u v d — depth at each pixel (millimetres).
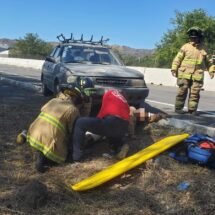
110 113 3621
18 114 5434
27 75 14648
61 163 3436
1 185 2988
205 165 3467
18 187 2961
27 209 2633
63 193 2877
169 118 4918
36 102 6629
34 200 2666
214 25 22156
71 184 3064
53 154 3354
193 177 3254
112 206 2742
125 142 3904
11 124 4801
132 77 5684
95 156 3686
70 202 2771
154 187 3051
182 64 6195
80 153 3506
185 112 6410
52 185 3016
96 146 3936
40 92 8070
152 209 2727
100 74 5516
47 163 3420
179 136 3832
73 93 3607
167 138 3846
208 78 13508
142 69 16297
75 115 3492
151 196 2896
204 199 2875
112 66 6055
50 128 3365
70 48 6633
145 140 4215
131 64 23297
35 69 21312
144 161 3350
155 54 23609
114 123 3590
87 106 3834
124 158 3621
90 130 3525
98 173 3160
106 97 3717
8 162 3477
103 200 2832
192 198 2879
